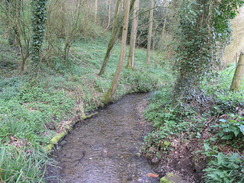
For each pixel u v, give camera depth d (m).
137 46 20.73
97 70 11.05
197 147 3.41
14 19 6.35
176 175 3.12
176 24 5.31
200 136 3.60
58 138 4.61
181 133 3.96
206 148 3.07
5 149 3.02
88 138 4.93
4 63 7.52
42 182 2.95
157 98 7.12
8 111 4.44
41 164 3.47
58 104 5.82
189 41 4.66
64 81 7.65
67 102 6.18
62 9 8.85
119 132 5.29
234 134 3.13
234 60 10.30
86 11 10.10
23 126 3.96
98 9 19.84
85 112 6.55
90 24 11.12
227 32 4.97
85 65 11.15
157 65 15.19
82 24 9.51
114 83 7.69
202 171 2.94
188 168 3.17
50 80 7.13
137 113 6.80
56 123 5.10
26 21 6.78
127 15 7.02
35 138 3.97
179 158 3.44
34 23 6.84
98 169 3.61
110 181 3.27
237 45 10.51
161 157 3.71
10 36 7.54
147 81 11.20
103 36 18.09
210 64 4.57
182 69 4.85
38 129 4.43
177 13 5.04
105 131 5.38
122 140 4.79
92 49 15.12
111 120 6.27
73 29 8.88
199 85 4.75
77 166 3.70
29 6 6.90
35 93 5.94
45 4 6.84
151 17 15.01
